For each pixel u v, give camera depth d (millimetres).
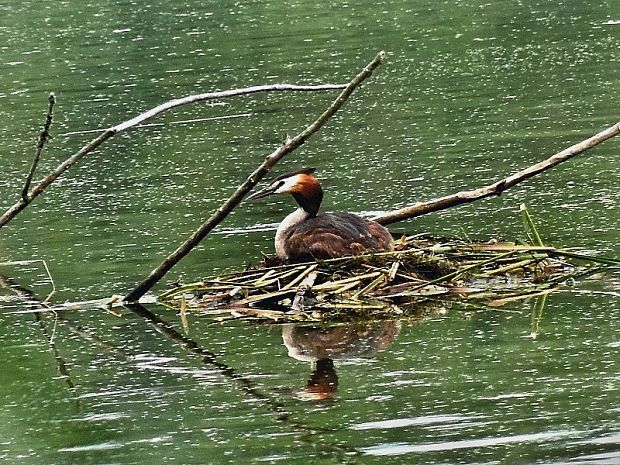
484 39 29891
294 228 14039
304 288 13422
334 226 13930
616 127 14461
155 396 11359
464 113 22562
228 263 15102
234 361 12047
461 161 19328
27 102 26828
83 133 23656
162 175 20141
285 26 33781
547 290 13375
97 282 14844
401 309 13133
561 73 25172
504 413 10281
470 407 10469
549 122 21203
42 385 11859
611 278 13602
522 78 25109
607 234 14969
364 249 13836
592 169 18094
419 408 10547
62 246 16469
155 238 16500
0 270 15633
